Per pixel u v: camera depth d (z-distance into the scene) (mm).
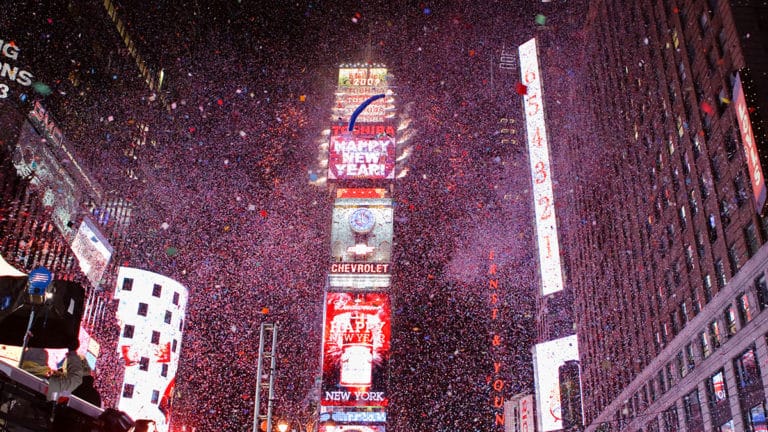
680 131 61469
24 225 64000
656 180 68250
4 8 64438
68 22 73750
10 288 10680
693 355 57656
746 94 44375
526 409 123500
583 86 100875
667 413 64250
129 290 92938
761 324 44312
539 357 115438
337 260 120625
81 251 78188
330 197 127312
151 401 90812
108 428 9930
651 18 69438
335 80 139375
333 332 114500
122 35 88812
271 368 38000
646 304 71062
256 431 36281
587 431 98188
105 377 87375
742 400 47938
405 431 121562
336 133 133500
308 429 56000
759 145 42594
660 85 66812
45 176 68188
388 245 122625
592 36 95812
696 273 57656
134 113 93312
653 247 69125
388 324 115438
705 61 55156
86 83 78312
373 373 111875
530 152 127250
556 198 121312
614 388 83312
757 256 45438
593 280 94250
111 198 86562
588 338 97812
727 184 51156
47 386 9586
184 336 100062
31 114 65312
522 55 134750
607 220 86812
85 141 78188
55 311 11109
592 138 95000
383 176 130125
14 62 64062
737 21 49594
